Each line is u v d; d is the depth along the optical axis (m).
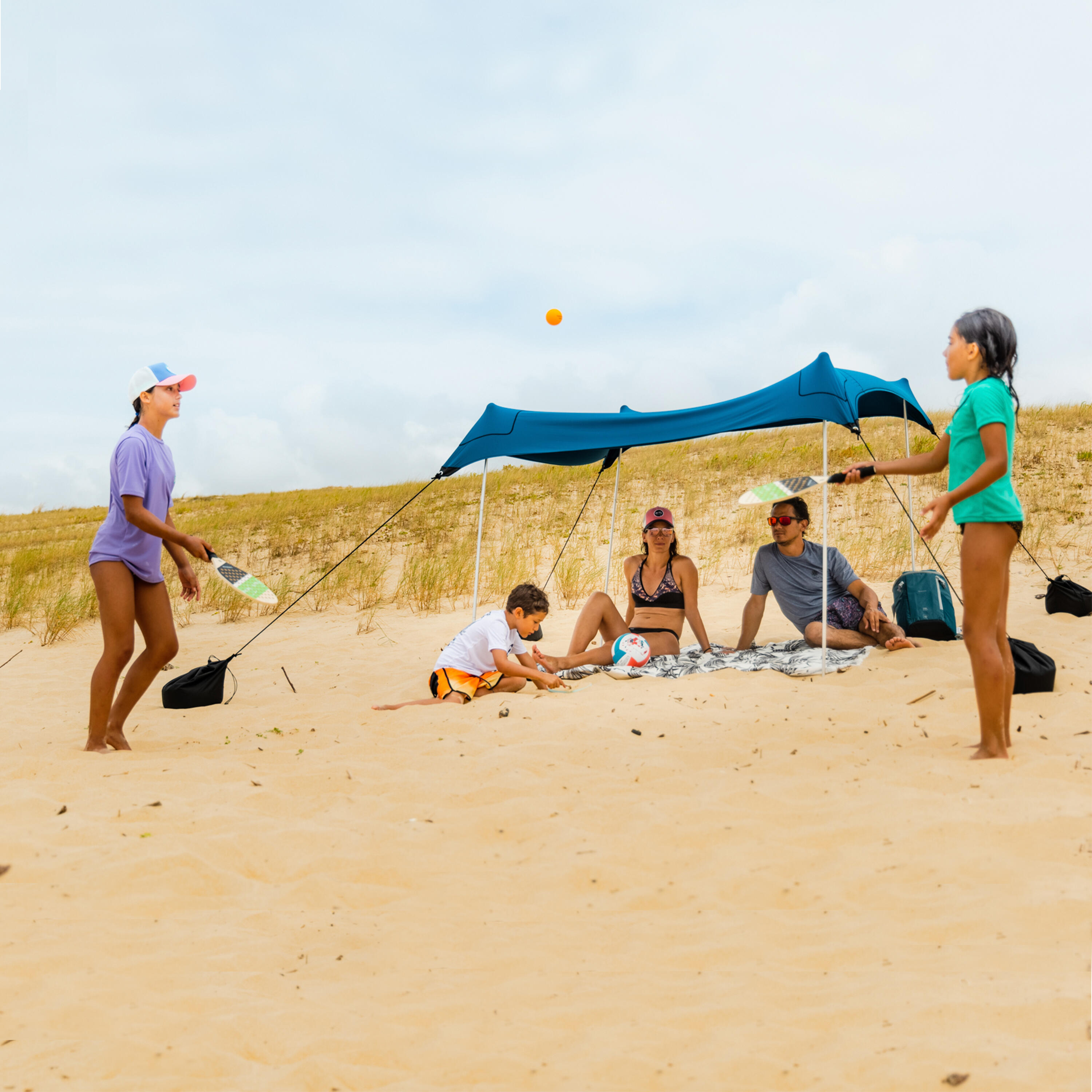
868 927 2.58
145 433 4.94
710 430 6.73
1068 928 2.42
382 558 13.45
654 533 6.71
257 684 7.09
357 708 6.00
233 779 4.23
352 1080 2.00
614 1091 1.91
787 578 6.56
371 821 3.64
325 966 2.56
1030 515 11.09
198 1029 2.19
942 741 4.23
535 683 6.02
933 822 3.16
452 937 2.72
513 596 6.05
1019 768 3.67
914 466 4.18
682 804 3.64
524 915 2.87
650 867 3.16
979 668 3.80
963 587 3.82
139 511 4.74
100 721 4.91
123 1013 2.27
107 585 4.86
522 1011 2.28
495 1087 1.96
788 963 2.44
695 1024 2.16
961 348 3.88
